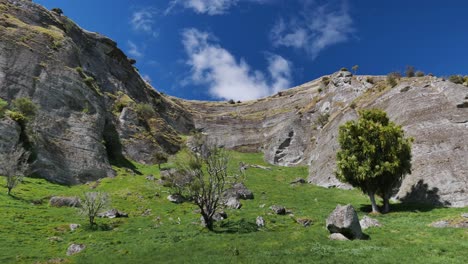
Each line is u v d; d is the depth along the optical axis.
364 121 58.25
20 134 74.25
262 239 37.09
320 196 70.06
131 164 100.75
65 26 126.81
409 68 106.25
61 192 65.75
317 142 110.69
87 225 47.56
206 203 46.28
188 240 38.94
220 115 178.38
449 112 70.88
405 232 37.19
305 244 33.81
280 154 120.62
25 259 33.22
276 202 63.56
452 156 61.16
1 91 83.31
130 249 36.66
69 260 33.06
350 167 55.59
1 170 66.31
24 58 93.06
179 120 161.12
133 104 128.88
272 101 183.00
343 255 29.44
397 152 55.16
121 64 146.88
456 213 45.59
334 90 138.25
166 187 70.88
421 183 59.81
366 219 42.12
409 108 79.56
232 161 119.31
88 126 92.88
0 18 100.25
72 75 100.88
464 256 27.53
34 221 47.28
